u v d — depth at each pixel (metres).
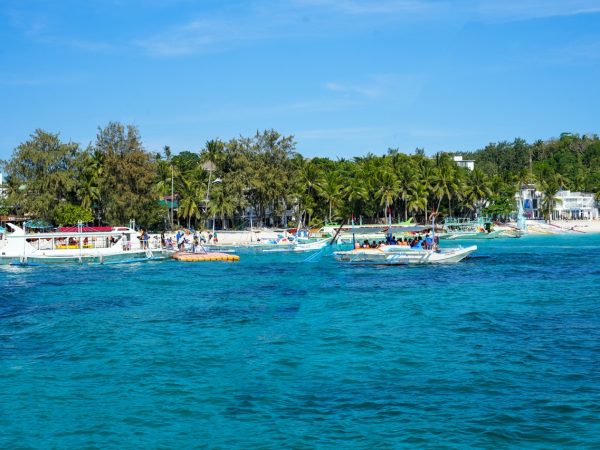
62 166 104.50
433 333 29.77
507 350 26.08
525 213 172.62
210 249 89.06
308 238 95.12
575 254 81.62
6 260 67.75
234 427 18.12
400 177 133.38
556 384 21.33
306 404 19.86
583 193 181.38
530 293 43.41
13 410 19.78
